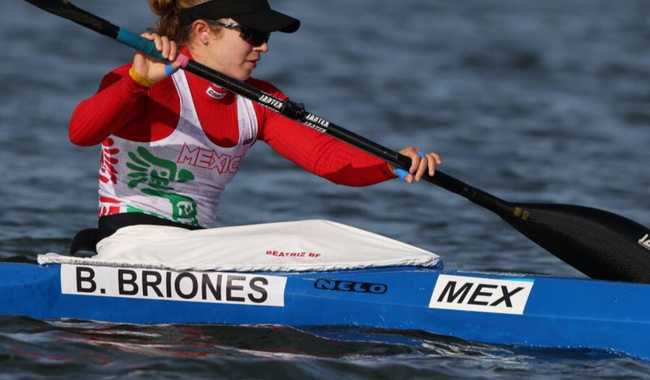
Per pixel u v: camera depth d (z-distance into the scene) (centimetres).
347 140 1961
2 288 1927
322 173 2061
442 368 1742
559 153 4056
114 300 1934
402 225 3048
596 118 4722
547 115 4759
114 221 1992
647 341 1842
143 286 1931
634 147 4191
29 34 5991
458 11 7600
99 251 2000
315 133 2061
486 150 4075
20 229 2778
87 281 1938
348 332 1900
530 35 6806
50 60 5391
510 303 1903
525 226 2100
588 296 1898
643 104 5031
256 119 2031
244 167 3691
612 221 2053
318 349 1817
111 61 5472
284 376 1677
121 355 1738
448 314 1909
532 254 2772
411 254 2008
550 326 1878
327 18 7069
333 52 6034
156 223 1989
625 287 1908
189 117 1955
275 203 3244
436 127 4453
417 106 4838
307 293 1923
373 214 3159
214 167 2014
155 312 1936
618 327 1856
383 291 1931
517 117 4703
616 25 7275
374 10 7456
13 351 1731
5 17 6431
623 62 6075
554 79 5588
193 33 1947
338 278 1950
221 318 1934
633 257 2030
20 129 4041
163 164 1972
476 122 4566
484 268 2606
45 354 1727
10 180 3331
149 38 1819
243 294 1928
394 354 1805
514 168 3803
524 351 1859
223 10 1914
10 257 2455
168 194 2000
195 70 1858
